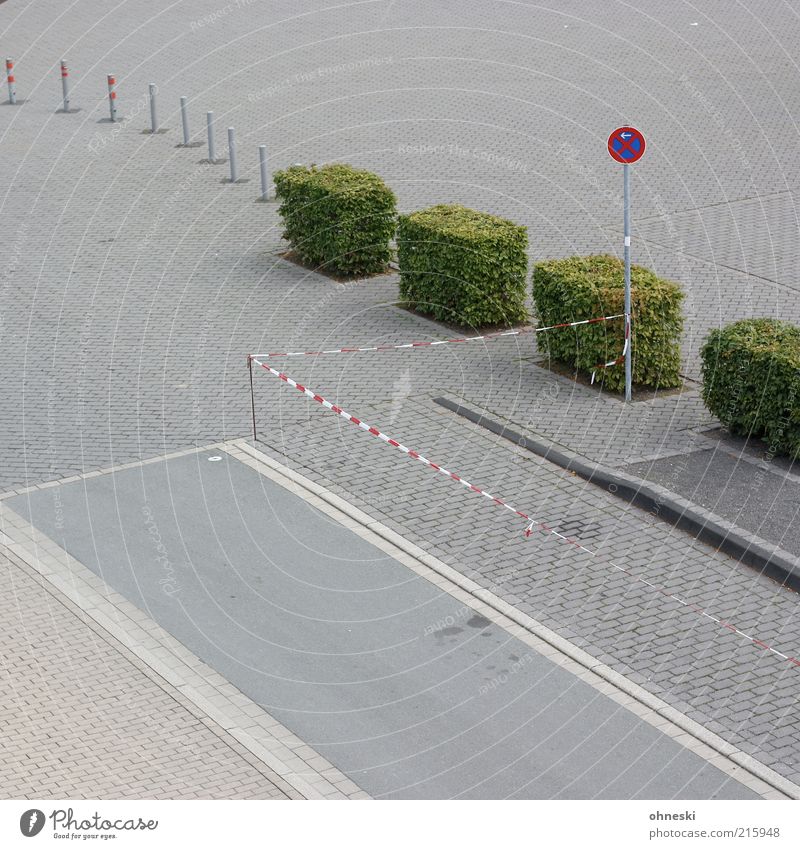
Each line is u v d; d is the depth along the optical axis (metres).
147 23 33.19
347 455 14.32
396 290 18.84
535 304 16.36
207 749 9.96
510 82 28.22
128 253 20.27
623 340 15.36
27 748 9.97
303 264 19.78
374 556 12.48
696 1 34.00
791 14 32.69
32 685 10.70
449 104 26.97
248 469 14.07
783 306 17.78
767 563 12.06
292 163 24.03
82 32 32.53
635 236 20.38
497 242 17.14
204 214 21.88
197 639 11.31
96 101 27.89
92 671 10.89
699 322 17.36
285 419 15.11
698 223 20.89
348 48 30.88
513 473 13.88
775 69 28.70
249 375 16.16
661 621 11.41
